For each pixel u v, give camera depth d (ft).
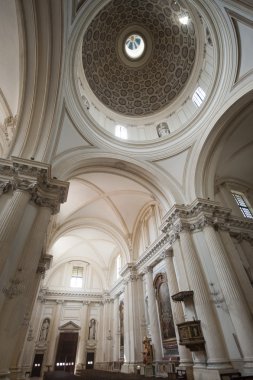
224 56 30.22
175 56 41.86
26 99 27.25
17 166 23.75
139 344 42.01
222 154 37.32
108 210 51.19
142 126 45.37
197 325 24.27
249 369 20.77
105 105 43.96
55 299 67.05
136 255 51.60
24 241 21.61
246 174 43.68
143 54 44.45
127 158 36.91
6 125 30.81
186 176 35.58
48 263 43.06
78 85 33.32
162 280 39.55
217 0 25.35
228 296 24.64
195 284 26.37
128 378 24.93
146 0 38.70
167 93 44.45
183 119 41.04
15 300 18.45
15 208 21.07
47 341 60.59
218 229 30.27
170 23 39.78
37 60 25.80
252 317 24.06
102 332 64.28
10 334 17.10
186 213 32.01
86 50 37.99
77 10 25.85
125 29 42.68
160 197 37.60
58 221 48.39
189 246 29.09
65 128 31.71
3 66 27.81
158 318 39.09
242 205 41.14
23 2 22.53
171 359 33.04
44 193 25.21
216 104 32.55
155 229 46.19
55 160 29.76
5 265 19.11
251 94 28.45
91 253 71.77
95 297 70.23
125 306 48.75
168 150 37.88
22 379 28.40
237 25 26.66
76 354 61.46
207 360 22.62
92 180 43.42
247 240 34.27
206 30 33.91
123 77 45.68
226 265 26.43
